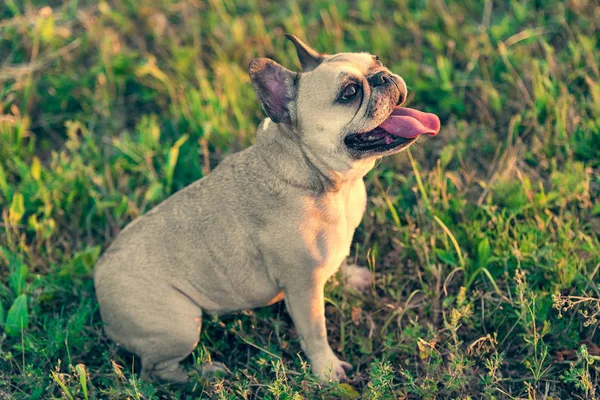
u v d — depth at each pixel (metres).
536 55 1.97
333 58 1.48
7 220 1.76
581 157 1.77
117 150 1.88
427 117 1.46
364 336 1.61
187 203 1.54
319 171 1.46
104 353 1.56
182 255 1.53
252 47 2.05
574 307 1.55
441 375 1.49
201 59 2.06
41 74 2.02
